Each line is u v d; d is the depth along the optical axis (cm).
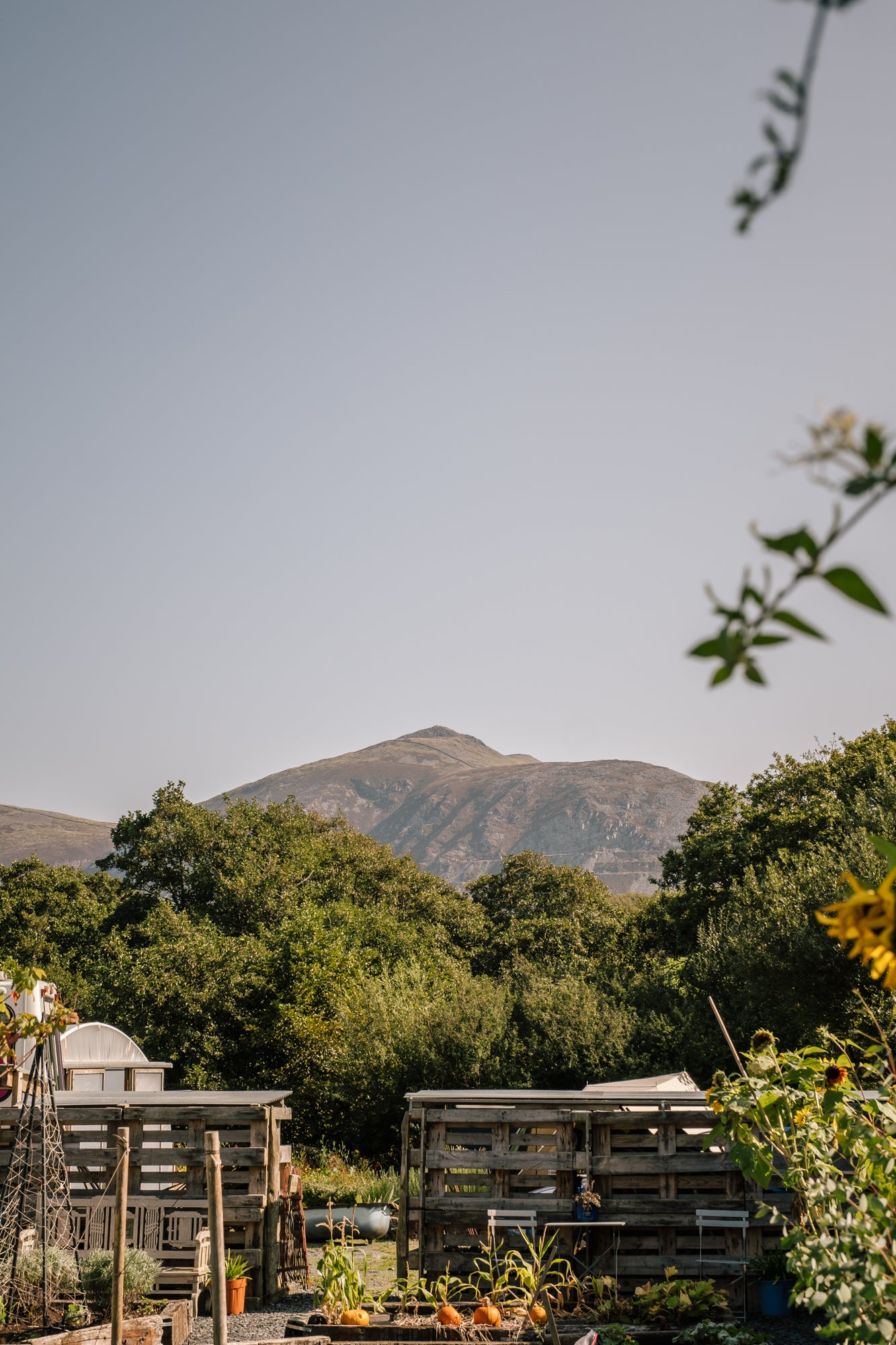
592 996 2642
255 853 4550
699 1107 1388
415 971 3231
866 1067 636
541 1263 1302
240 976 3045
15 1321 1119
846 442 127
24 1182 1259
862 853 2398
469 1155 1401
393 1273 1541
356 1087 2680
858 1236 512
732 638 134
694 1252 1334
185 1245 1398
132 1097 1513
